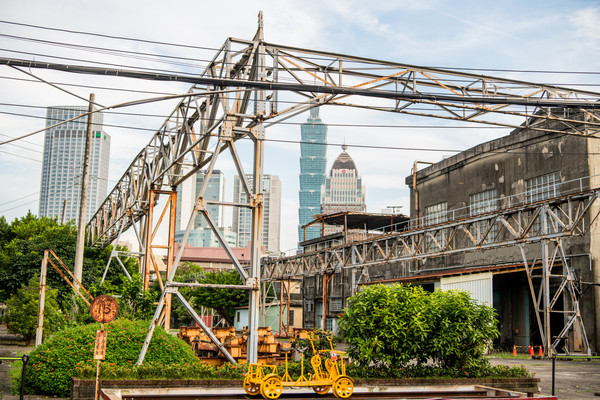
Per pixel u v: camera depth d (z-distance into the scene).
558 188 32.53
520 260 34.12
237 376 14.84
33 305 33.56
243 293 56.22
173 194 26.47
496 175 37.84
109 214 45.22
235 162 18.81
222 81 16.09
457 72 21.36
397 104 20.80
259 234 18.55
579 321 27.55
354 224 56.50
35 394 15.07
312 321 58.56
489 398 12.95
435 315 16.48
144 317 22.34
